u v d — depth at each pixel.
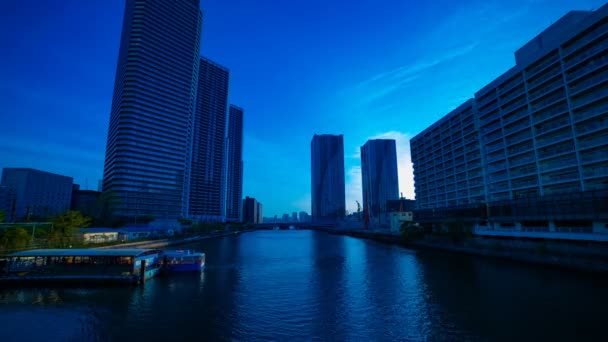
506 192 80.56
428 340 23.91
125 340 24.34
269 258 72.88
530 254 54.72
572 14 69.69
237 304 33.66
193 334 25.50
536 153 69.25
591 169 58.53
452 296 35.47
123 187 166.88
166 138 185.00
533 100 69.38
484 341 23.34
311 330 26.30
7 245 52.44
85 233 88.38
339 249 94.69
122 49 198.00
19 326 27.25
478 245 71.81
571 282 38.69
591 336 23.47
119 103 179.50
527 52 79.81
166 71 189.50
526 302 31.88
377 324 27.42
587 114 58.50
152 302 34.34
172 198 183.88
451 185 106.81
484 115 86.94
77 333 25.73
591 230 54.47
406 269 54.28
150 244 97.12
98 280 42.56
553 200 61.66
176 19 199.12
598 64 56.72
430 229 114.31
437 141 114.25
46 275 42.69
